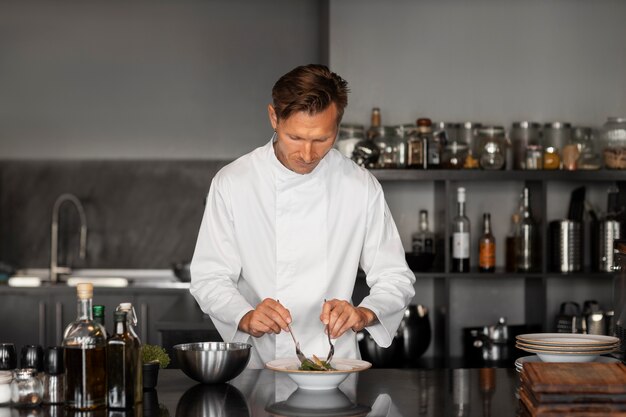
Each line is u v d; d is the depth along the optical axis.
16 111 5.93
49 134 5.94
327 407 1.88
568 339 2.25
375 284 2.61
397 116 4.68
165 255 5.95
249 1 5.94
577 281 4.64
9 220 5.90
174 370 2.36
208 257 2.58
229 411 1.83
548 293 4.64
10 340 5.28
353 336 2.62
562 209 4.68
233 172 2.61
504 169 4.32
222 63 5.95
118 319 1.88
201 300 2.51
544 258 4.27
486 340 4.28
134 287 5.25
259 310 2.24
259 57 5.94
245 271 2.61
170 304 5.26
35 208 5.91
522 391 1.91
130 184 5.94
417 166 4.28
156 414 1.81
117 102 5.95
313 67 2.21
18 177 5.91
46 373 1.91
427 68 4.68
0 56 5.93
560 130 4.42
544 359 2.21
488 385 2.12
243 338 2.41
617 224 4.38
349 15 4.68
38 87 5.94
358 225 2.62
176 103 5.95
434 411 1.84
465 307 4.66
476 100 4.69
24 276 5.82
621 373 1.80
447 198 4.27
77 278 5.77
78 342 1.86
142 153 5.96
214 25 5.94
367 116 4.68
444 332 4.30
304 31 5.93
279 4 5.93
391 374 2.28
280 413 1.82
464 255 4.34
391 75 4.68
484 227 4.41
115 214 5.93
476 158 4.39
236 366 2.12
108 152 5.95
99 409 1.86
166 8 5.95
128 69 5.95
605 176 4.28
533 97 4.69
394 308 2.48
